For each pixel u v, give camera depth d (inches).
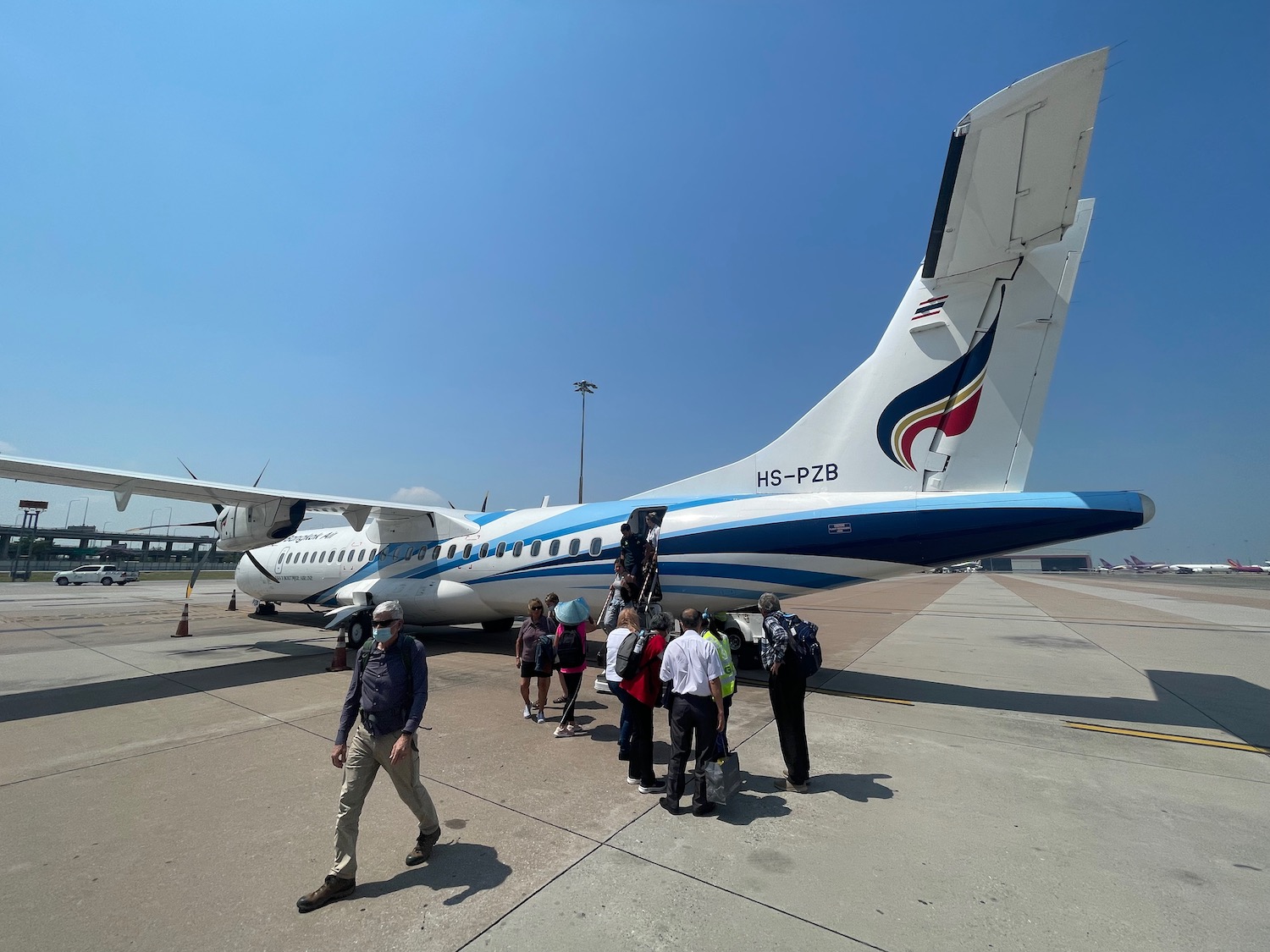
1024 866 141.6
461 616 477.1
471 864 141.9
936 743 234.8
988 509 265.6
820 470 326.0
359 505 470.9
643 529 379.9
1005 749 227.8
